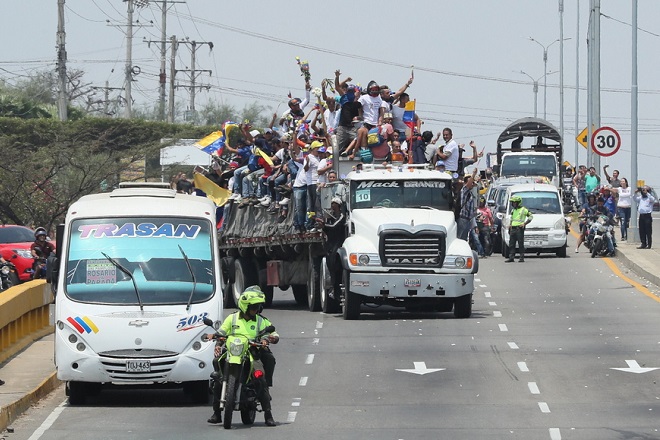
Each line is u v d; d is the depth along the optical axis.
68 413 52.22
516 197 128.38
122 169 171.50
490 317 83.38
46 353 68.44
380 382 58.59
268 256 95.19
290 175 91.00
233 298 99.56
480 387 57.00
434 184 84.06
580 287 103.19
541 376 59.62
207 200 61.19
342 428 47.59
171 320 53.94
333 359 65.50
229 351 47.50
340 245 85.06
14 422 49.94
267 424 48.16
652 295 96.25
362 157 88.00
